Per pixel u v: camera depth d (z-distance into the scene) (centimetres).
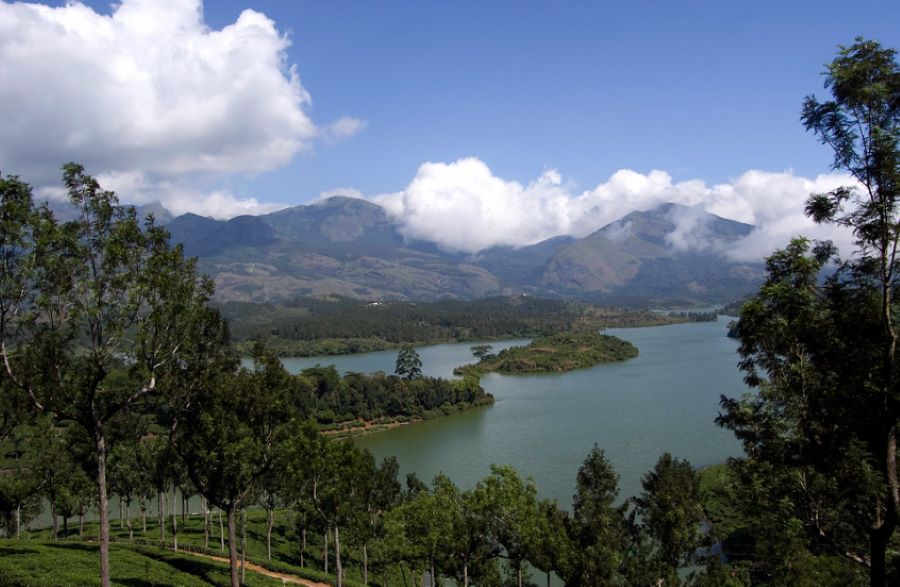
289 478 5262
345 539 6781
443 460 12231
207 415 4181
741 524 6919
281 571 6262
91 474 5706
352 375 19925
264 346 4844
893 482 2017
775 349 2291
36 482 7050
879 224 1961
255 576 5688
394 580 7300
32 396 3234
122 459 7275
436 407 17925
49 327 3228
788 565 4106
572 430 13988
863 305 2062
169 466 6156
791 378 2303
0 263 2961
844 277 2145
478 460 11988
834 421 2152
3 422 4150
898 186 1883
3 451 8406
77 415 3462
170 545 7106
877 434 2072
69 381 3338
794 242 2216
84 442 5469
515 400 19112
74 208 3206
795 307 2142
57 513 7619
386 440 14888
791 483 2434
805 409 2248
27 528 9025
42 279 3072
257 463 4503
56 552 4894
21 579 3816
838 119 1995
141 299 3372
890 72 1872
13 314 3069
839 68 1938
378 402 17762
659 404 16438
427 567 5434
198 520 9388
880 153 1903
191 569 5325
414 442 14312
